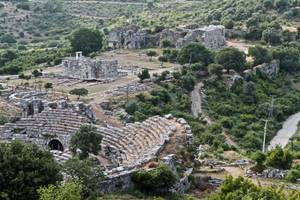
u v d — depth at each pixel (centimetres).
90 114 11806
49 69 19075
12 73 18888
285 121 16638
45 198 5450
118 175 7131
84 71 16800
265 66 19050
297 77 19862
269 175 8481
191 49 18762
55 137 10925
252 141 13900
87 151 9444
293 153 10181
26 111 12025
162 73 16700
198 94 16675
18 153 6219
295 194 5966
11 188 5888
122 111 13325
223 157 10225
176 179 7444
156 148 8394
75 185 5728
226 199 5769
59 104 11975
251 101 16875
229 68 18150
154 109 13850
